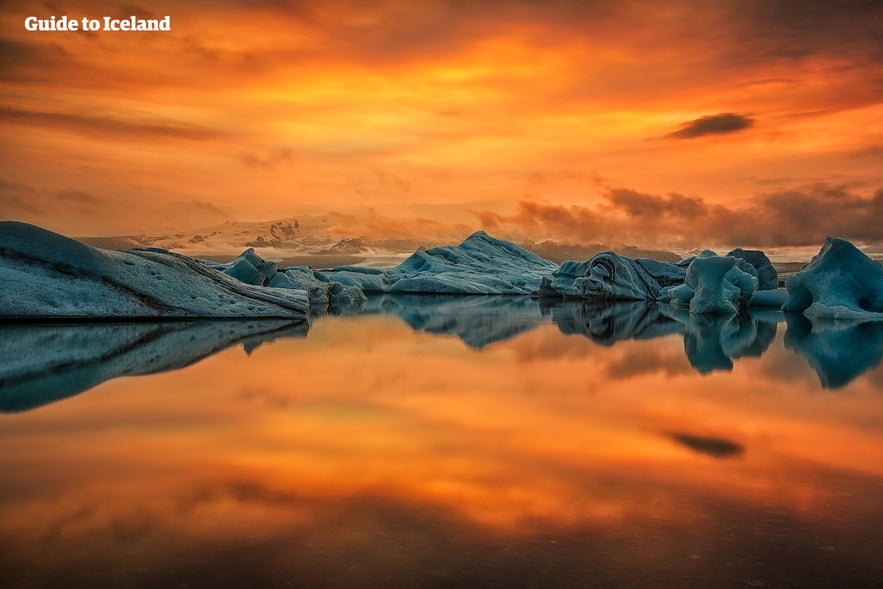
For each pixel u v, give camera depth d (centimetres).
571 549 323
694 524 355
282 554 314
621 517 364
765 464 469
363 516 363
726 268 2411
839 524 357
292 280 2722
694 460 479
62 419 584
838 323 1911
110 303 1492
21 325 1358
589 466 462
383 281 4591
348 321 1798
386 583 287
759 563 310
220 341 1205
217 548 320
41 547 320
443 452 493
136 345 1112
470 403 680
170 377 811
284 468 449
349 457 477
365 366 933
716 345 1284
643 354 1123
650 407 670
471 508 377
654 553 319
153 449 493
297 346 1163
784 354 1141
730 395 740
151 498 388
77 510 368
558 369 930
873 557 317
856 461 479
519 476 436
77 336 1202
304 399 689
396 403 676
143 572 295
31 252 1508
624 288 3631
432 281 4406
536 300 3572
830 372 923
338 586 284
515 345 1245
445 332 1501
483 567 303
